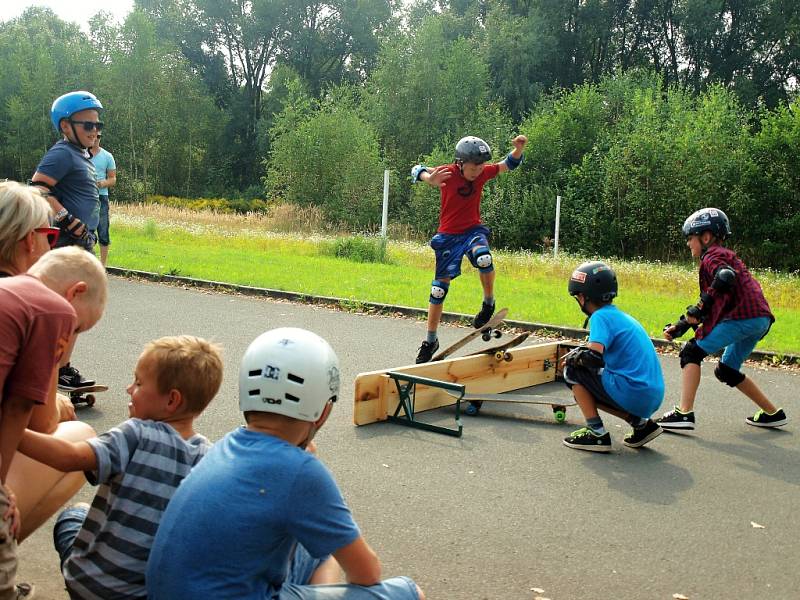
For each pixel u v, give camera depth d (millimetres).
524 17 53500
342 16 65000
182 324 9641
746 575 3953
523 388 7547
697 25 51656
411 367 6496
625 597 3658
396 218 36188
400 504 4621
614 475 5312
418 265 18062
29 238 3047
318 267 15656
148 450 2652
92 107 6391
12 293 2549
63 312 2629
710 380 8086
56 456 2549
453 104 43500
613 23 55781
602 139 33031
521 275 17016
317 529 2352
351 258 18094
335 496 2402
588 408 5766
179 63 58219
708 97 33938
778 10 49781
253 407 2469
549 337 10203
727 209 28422
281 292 12039
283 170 36750
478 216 7836
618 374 5668
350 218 33688
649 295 14789
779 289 17156
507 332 10352
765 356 9102
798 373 8555
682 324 6227
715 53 53594
